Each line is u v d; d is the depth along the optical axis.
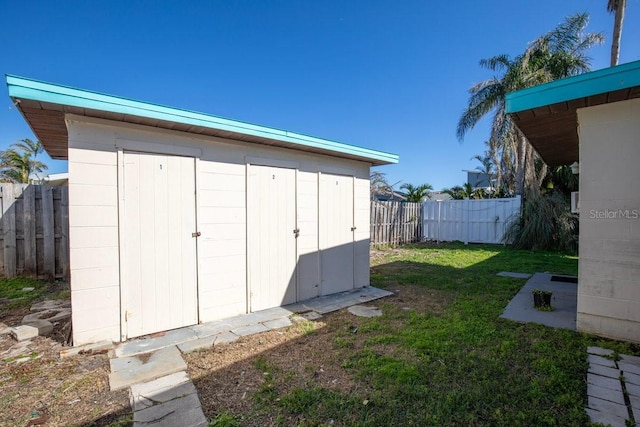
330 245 5.36
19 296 4.97
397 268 7.64
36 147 19.62
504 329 3.57
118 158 3.35
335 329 3.73
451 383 2.48
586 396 2.27
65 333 3.50
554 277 6.13
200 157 3.90
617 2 10.01
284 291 4.73
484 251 10.55
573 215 10.16
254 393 2.42
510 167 14.47
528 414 2.08
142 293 3.51
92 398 2.38
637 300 3.15
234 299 4.20
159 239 3.62
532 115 3.67
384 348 3.17
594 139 3.34
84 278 3.20
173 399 2.35
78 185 3.16
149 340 3.40
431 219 13.88
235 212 4.21
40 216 5.96
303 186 4.98
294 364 2.88
